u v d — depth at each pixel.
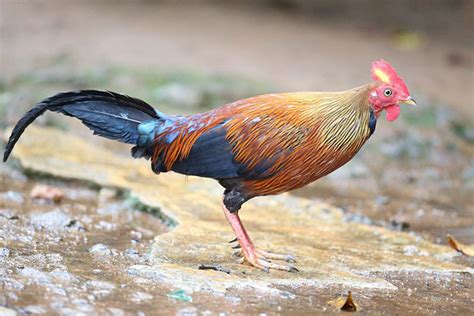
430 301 9.68
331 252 11.43
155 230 12.45
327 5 30.73
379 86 10.16
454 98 21.92
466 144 19.88
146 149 10.59
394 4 31.66
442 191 17.09
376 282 10.14
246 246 10.41
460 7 31.83
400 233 12.88
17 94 19.09
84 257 10.45
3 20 24.45
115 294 8.93
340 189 16.73
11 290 8.78
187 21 26.05
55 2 26.75
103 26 24.44
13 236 11.20
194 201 13.59
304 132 9.99
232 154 10.12
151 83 20.48
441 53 26.16
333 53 24.36
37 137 16.59
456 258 11.85
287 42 24.94
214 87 20.31
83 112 10.25
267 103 10.25
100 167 15.37
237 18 27.25
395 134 19.55
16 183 14.62
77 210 13.24
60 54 22.03
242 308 8.78
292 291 9.57
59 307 8.39
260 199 14.27
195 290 9.25
